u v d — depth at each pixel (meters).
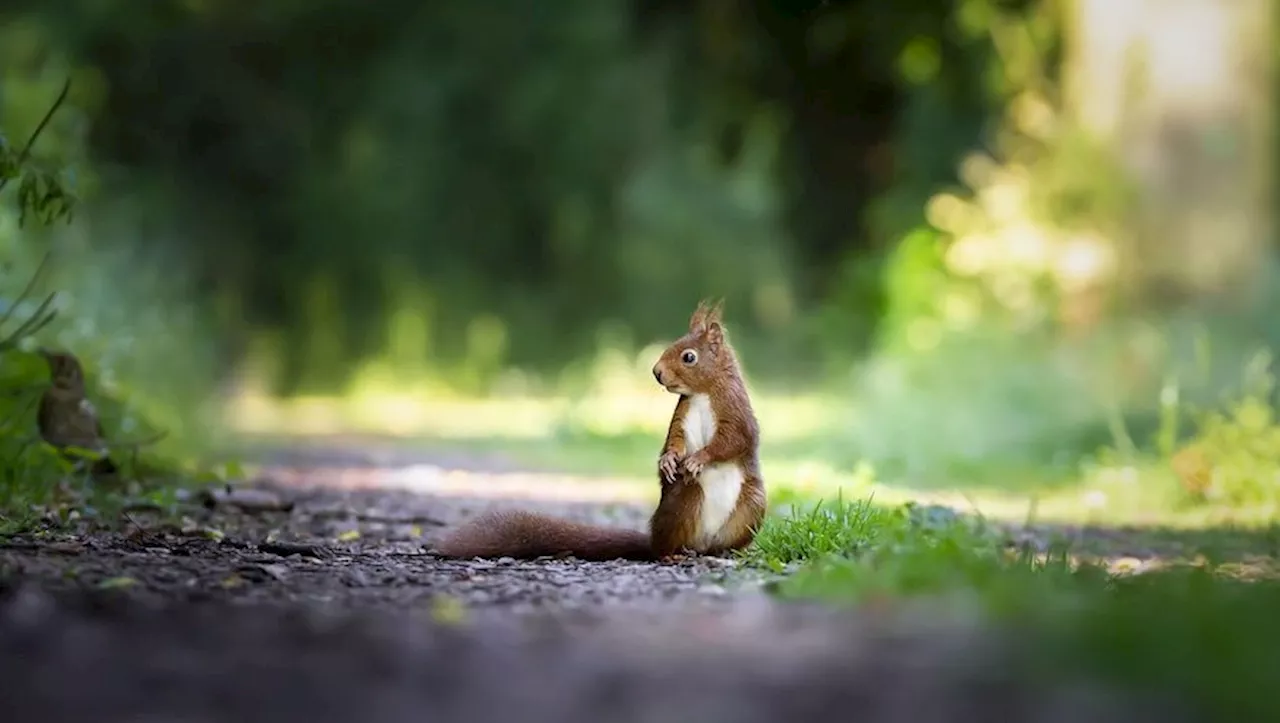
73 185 9.85
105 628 5.75
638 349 35.78
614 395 28.59
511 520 8.54
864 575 6.76
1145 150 19.28
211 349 27.05
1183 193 19.02
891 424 18.31
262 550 8.32
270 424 24.81
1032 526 11.57
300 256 37.56
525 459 18.97
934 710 4.84
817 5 33.59
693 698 4.95
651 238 36.91
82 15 35.34
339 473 16.09
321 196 37.62
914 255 23.20
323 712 4.78
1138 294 19.05
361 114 38.84
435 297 35.53
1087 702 4.95
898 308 23.11
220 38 38.16
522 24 38.94
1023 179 21.17
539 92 38.22
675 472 8.47
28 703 4.81
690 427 8.52
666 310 36.59
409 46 39.22
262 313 37.16
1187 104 19.08
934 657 5.45
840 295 30.52
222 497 11.23
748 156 38.28
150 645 5.52
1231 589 6.51
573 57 38.50
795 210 39.62
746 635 5.82
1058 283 19.69
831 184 39.50
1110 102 19.69
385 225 37.53
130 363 16.62
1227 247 18.80
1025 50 22.56
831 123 39.06
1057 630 5.65
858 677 5.20
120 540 8.43
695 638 5.76
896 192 31.88
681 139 38.25
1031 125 21.33
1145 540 10.98
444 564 7.99
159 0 36.59
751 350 34.28
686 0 39.22
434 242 37.94
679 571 7.81
